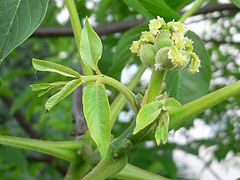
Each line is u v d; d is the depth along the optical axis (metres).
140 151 0.59
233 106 0.72
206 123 0.72
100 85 0.19
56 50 0.81
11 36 0.22
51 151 0.26
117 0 0.57
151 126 0.22
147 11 0.31
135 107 0.21
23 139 0.25
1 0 0.22
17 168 0.63
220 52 0.77
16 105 0.55
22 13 0.22
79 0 0.51
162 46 0.20
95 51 0.20
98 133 0.19
